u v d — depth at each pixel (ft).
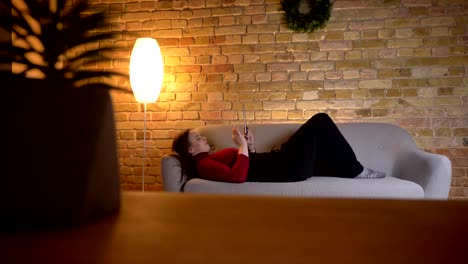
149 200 1.64
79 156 1.33
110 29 11.84
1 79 1.38
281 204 1.54
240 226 1.24
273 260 0.95
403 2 10.95
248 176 8.12
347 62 11.21
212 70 11.78
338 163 8.15
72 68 4.12
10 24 4.06
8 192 1.28
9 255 1.01
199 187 7.63
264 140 9.74
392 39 11.03
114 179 1.48
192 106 11.91
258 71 11.57
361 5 11.11
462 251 1.02
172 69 11.94
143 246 1.06
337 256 0.97
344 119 11.28
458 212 1.42
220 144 9.71
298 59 11.39
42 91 1.38
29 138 1.32
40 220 1.27
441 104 10.91
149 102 11.28
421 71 10.96
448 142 10.91
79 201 1.29
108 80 12.06
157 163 12.10
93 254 1.01
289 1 11.12
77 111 1.38
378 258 0.96
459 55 10.79
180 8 11.85
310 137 8.11
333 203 1.55
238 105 11.70
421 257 0.97
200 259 0.96
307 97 11.39
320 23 11.02
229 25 11.66
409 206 1.50
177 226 1.25
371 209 1.46
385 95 11.10
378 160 9.21
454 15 10.78
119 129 12.25
